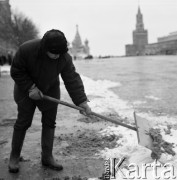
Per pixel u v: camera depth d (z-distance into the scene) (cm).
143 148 496
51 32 404
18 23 5875
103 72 2447
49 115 460
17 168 458
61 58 431
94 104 915
